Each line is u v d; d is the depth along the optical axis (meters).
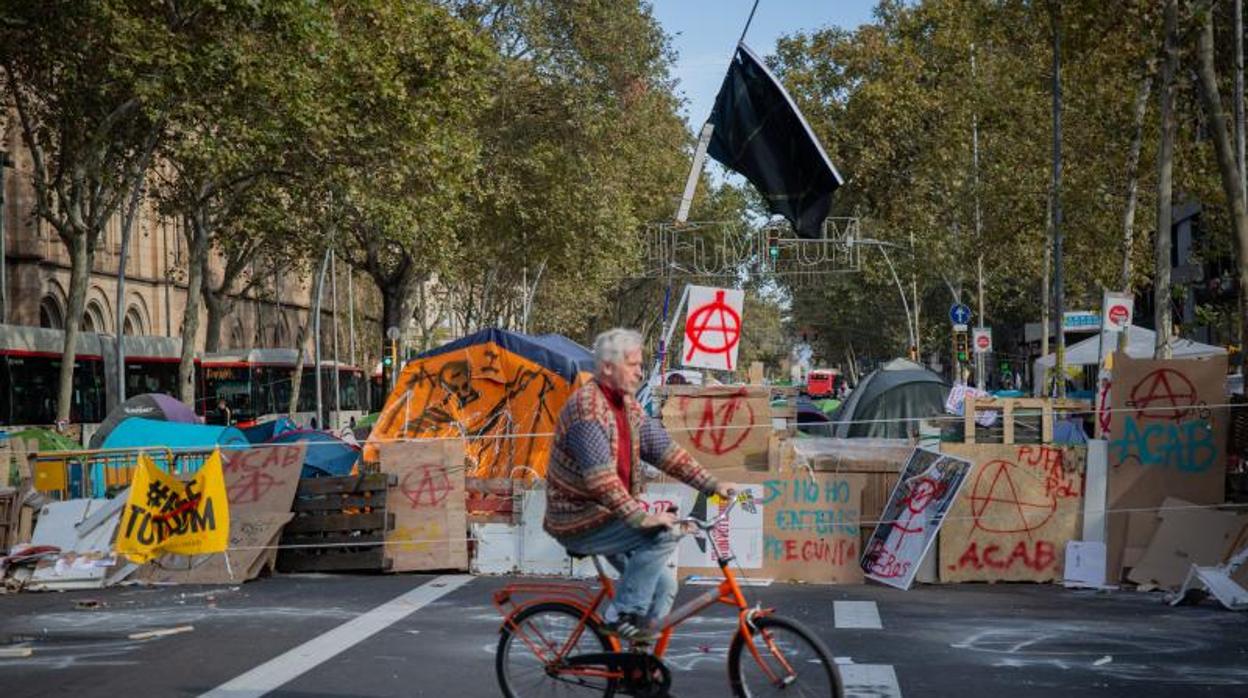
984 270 50.16
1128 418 13.62
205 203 37.44
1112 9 22.39
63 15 28.09
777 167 16.41
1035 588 13.30
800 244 68.19
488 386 16.83
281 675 8.70
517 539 14.34
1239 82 21.25
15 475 16.69
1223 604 11.74
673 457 6.99
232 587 13.39
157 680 8.62
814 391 86.75
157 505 13.74
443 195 36.03
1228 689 8.41
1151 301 59.84
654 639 7.01
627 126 48.25
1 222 41.25
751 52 16.34
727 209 75.19
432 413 16.83
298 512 14.52
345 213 36.91
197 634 10.41
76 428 34.44
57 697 8.14
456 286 68.56
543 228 46.88
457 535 14.39
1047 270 38.97
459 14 44.06
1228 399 13.73
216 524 13.73
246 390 49.91
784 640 6.85
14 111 48.50
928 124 53.28
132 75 28.19
